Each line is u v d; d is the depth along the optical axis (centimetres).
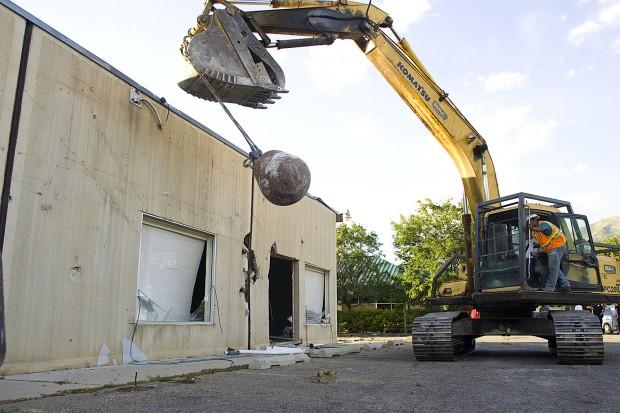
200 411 418
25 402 456
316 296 1612
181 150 962
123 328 791
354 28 979
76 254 716
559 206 978
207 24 818
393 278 3547
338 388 553
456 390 540
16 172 637
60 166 700
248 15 902
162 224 919
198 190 1005
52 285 675
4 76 633
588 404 460
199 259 1028
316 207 1619
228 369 749
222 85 802
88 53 758
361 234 3550
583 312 910
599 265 983
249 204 1200
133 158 838
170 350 886
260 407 437
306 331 1453
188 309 982
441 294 1105
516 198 927
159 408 430
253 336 1171
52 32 702
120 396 491
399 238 3023
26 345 635
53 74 700
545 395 509
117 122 809
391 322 3106
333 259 1739
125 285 802
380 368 784
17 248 632
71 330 699
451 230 2919
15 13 654
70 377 606
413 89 1025
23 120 652
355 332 3158
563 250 902
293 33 944
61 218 696
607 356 1019
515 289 913
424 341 918
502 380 628
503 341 1759
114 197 791
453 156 1084
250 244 1188
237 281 1126
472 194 1064
